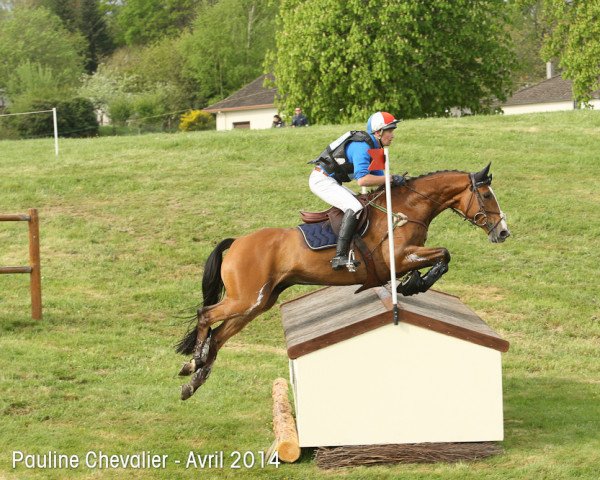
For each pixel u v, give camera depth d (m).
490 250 13.82
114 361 9.35
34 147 21.73
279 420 6.95
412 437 6.55
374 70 27.19
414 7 26.95
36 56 56.88
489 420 6.55
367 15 26.91
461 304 8.20
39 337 10.12
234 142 19.91
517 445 6.81
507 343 6.52
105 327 10.78
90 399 8.03
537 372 9.41
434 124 21.66
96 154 19.80
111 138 23.00
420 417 6.55
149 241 14.29
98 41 70.50
